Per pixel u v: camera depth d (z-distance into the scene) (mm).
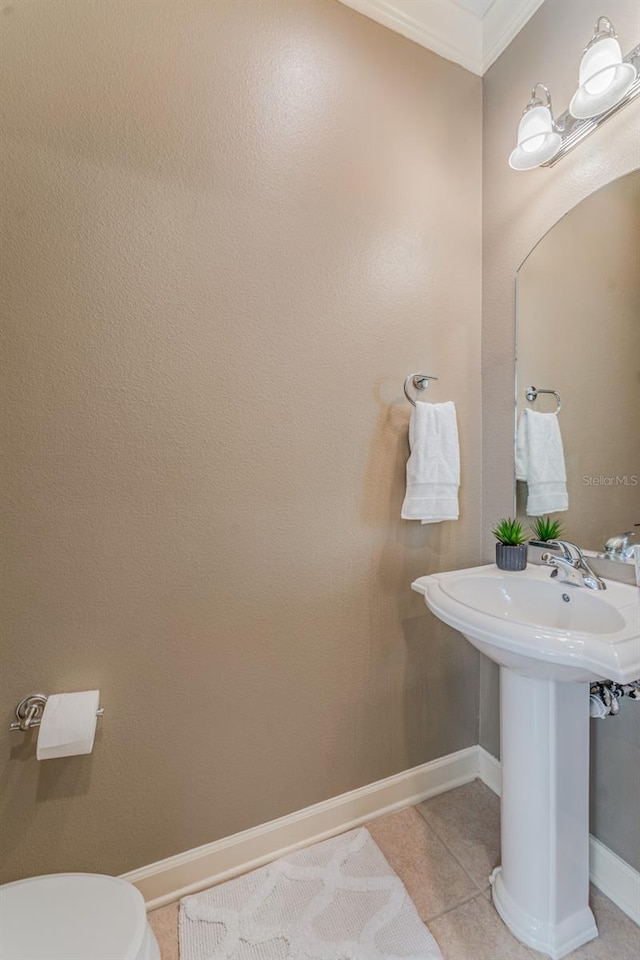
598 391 1131
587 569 1072
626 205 1059
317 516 1261
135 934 777
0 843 972
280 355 1196
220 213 1118
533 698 990
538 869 993
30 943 764
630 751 1059
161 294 1064
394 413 1360
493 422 1470
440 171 1428
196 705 1134
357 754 1343
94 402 1015
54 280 975
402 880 1158
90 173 998
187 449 1104
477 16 1462
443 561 1455
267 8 1172
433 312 1420
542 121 1108
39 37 958
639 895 1032
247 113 1146
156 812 1101
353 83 1283
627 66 900
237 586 1169
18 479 963
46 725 916
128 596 1060
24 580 975
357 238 1293
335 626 1297
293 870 1185
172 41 1068
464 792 1478
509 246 1400
